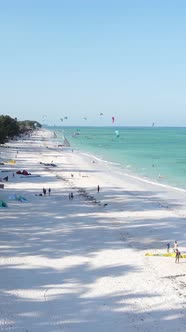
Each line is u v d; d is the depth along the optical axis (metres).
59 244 37.75
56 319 23.83
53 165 99.75
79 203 56.03
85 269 31.67
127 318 24.22
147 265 32.97
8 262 32.75
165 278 30.36
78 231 42.31
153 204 56.72
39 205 54.16
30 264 32.44
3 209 51.16
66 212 50.56
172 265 33.16
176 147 177.12
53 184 71.50
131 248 37.25
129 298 26.77
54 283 28.84
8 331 22.22
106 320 23.94
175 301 26.53
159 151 152.50
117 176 83.94
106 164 106.94
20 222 45.22
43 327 22.86
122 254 35.47
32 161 108.75
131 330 22.92
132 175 86.62
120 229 43.59
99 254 35.28
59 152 140.50
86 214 49.78
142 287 28.55
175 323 23.78
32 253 35.09
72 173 86.94
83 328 22.95
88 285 28.64
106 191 65.88
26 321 23.44
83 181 75.81
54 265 32.34
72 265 32.47
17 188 66.75
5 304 25.41
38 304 25.59
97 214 49.94
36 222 45.41
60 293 27.23
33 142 190.12
